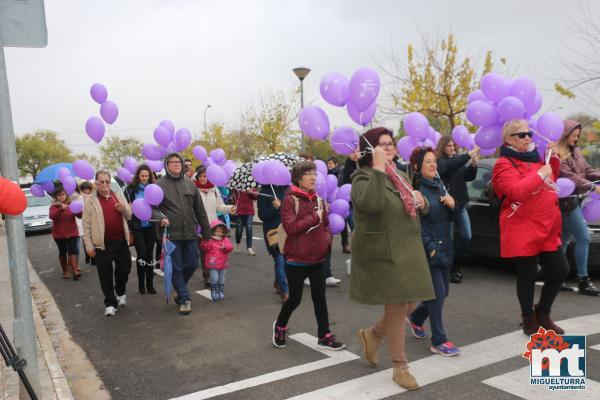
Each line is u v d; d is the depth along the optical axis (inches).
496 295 225.0
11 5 127.8
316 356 162.7
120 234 230.7
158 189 216.5
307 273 165.8
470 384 134.5
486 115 170.9
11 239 129.6
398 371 135.0
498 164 161.9
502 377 137.6
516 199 154.3
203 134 1261.1
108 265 228.8
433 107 767.7
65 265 335.3
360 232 133.7
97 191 225.9
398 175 138.4
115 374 159.5
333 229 213.5
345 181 234.4
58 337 201.8
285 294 232.4
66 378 155.4
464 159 216.8
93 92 246.2
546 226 157.8
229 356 167.9
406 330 180.5
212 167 243.8
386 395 130.6
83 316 232.7
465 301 217.0
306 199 163.6
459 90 751.1
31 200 669.3
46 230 661.9
